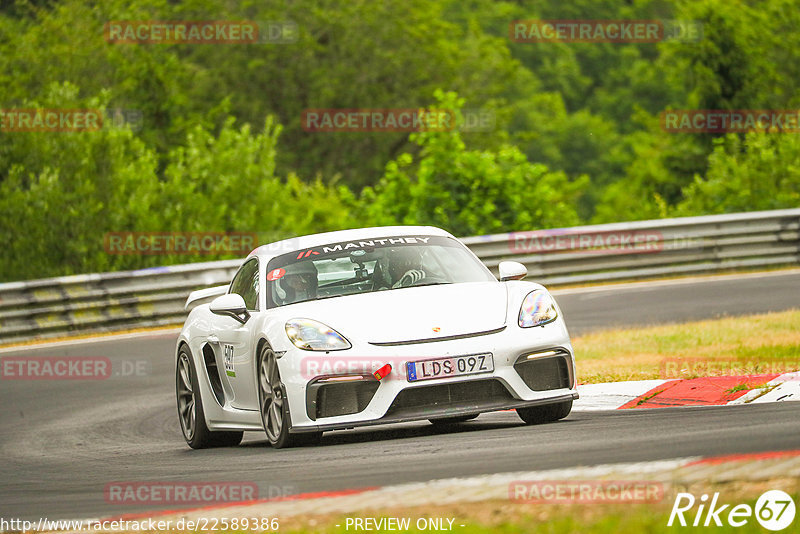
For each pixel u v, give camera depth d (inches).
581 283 2765.7
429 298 996.6
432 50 6771.7
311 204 4005.9
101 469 1024.9
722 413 949.8
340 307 992.9
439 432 1054.4
